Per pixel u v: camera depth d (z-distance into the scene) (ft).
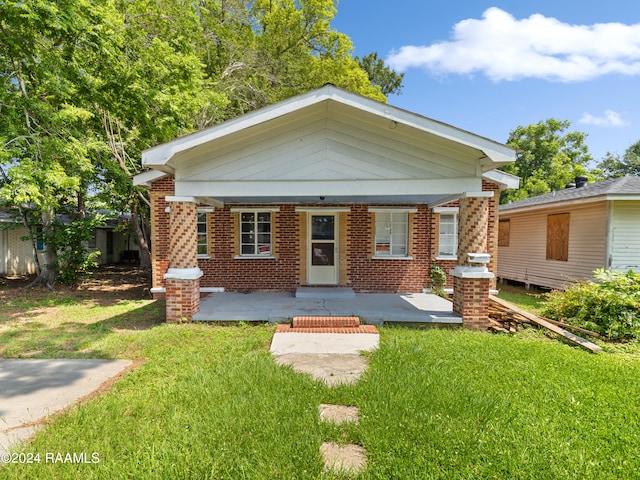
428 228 31.35
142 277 48.06
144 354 16.71
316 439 9.35
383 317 22.00
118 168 36.65
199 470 8.15
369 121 20.36
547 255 37.96
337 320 20.98
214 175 21.08
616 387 12.78
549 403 11.44
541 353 16.31
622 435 9.69
